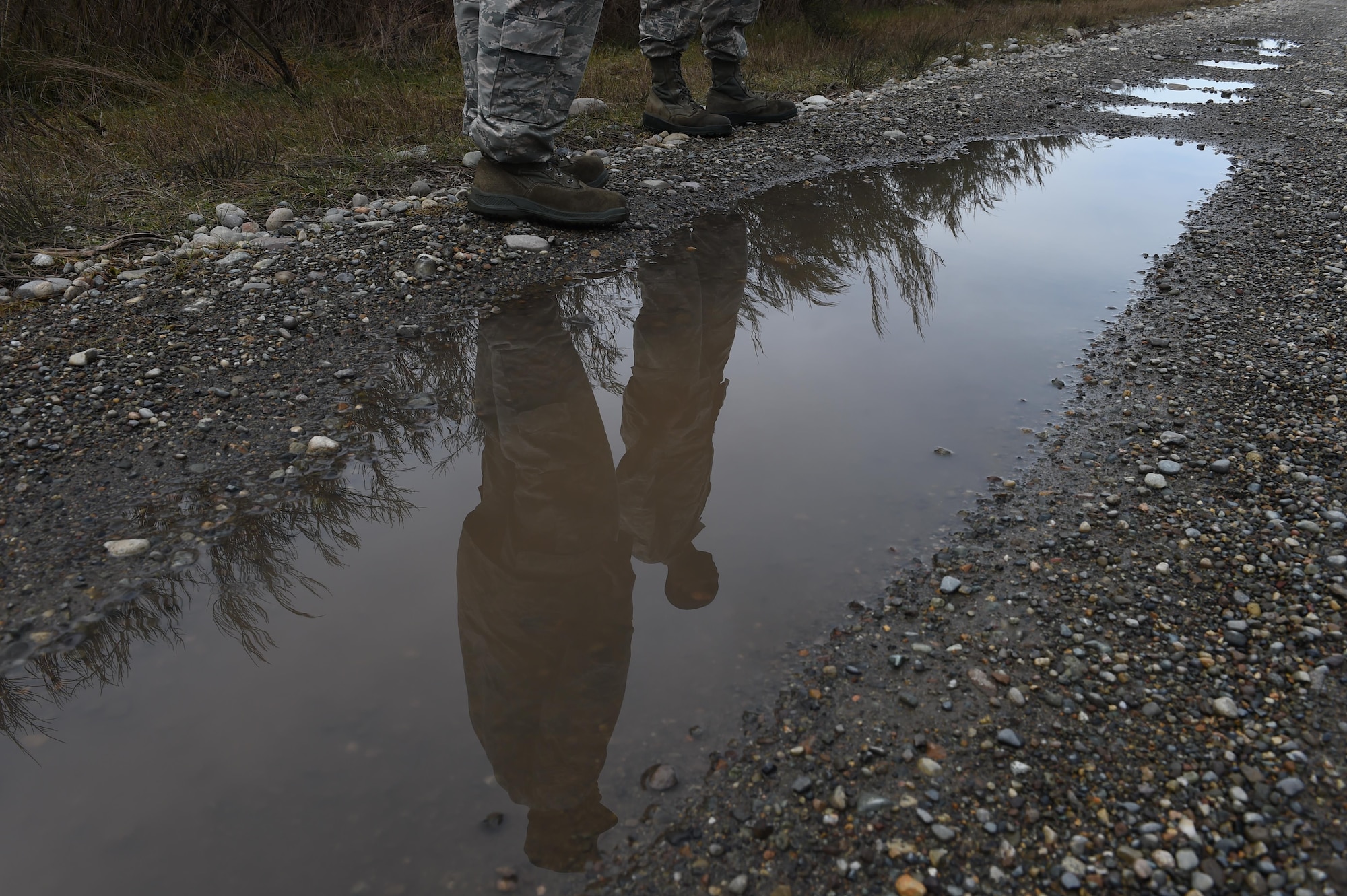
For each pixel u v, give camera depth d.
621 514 2.00
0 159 3.71
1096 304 3.06
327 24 6.13
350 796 1.31
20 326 2.56
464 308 2.88
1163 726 1.40
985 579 1.75
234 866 1.20
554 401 2.47
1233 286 3.10
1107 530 1.88
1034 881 1.17
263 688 1.51
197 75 5.17
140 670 1.54
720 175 4.39
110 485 1.96
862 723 1.43
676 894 1.17
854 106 6.16
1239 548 1.79
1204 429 2.23
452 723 1.44
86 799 1.30
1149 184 4.46
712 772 1.35
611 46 7.27
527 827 1.26
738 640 1.61
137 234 3.17
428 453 2.20
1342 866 1.17
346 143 4.35
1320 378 2.42
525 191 3.40
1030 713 1.44
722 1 5.00
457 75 5.96
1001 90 6.83
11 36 4.64
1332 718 1.40
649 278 3.25
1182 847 1.21
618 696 1.49
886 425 2.35
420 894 1.17
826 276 3.40
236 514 1.92
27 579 1.70
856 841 1.23
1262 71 7.85
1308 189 4.16
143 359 2.45
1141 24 12.09
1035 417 2.36
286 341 2.60
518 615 1.68
